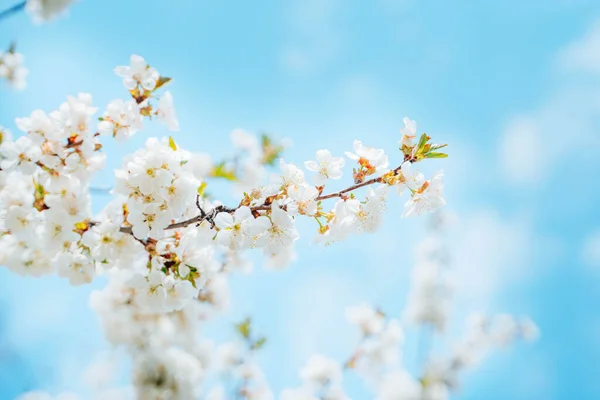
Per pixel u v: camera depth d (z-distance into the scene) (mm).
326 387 1396
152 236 932
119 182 932
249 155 1157
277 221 927
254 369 1358
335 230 938
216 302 1185
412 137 947
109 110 956
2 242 982
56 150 942
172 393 1163
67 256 952
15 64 1198
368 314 1438
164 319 1179
